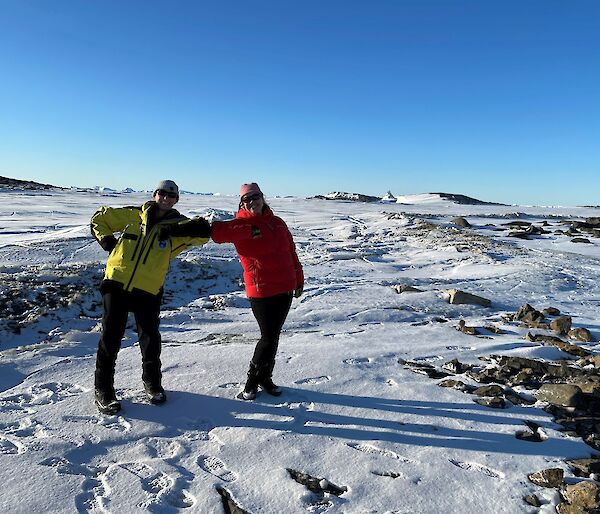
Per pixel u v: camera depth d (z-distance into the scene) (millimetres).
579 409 4172
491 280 10438
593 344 6152
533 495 3020
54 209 26656
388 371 4996
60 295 7176
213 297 8156
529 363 5141
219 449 3443
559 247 16016
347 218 24531
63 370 4773
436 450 3496
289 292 4113
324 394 4367
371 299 8359
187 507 2863
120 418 3809
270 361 4168
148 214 3936
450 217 25141
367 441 3600
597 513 2803
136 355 5227
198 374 4699
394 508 2887
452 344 6008
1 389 4371
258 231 3945
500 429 3812
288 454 3395
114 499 2885
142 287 3893
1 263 9844
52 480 3020
